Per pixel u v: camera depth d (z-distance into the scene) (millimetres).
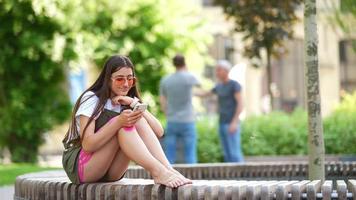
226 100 18188
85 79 29719
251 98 49125
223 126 18234
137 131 7152
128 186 6805
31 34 27062
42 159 31016
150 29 28938
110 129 6965
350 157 15797
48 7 26250
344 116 22078
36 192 7750
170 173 6738
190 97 17438
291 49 50969
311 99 9008
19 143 28609
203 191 6492
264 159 19938
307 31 9008
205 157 20266
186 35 29266
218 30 47969
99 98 7207
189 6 29922
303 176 11180
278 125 21219
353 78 49625
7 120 27969
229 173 11453
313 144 9008
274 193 6480
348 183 6738
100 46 28016
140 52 28828
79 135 7277
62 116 28734
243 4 24906
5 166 20266
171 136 17438
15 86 28188
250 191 6426
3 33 27312
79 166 7207
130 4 28688
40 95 28484
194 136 17562
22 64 27984
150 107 28875
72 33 27453
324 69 48719
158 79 28984
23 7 26859
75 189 7168
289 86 51281
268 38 24875
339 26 19609
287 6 24578
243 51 25781
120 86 7262
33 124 28281
